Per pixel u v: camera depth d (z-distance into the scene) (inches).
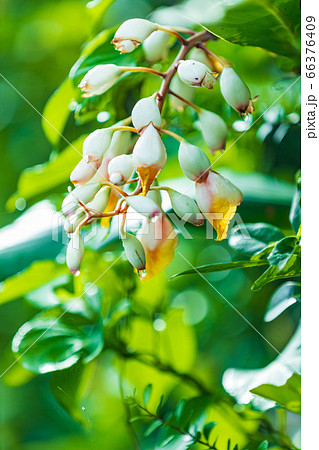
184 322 43.1
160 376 41.2
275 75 40.3
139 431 40.7
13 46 66.0
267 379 35.4
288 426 38.4
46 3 64.3
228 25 34.8
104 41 36.6
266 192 38.9
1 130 63.0
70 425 43.2
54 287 39.6
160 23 38.4
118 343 39.4
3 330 48.4
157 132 31.9
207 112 34.4
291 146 40.7
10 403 46.9
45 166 39.1
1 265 38.9
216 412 37.6
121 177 32.2
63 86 37.3
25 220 40.0
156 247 33.2
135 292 40.8
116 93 38.2
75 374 38.2
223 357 44.8
